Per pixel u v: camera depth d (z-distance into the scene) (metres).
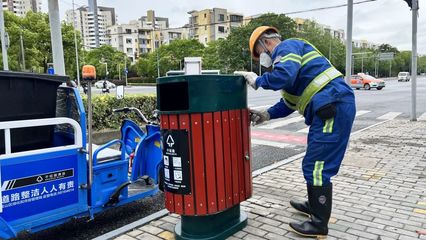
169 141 3.28
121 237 3.65
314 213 3.43
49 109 3.54
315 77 3.27
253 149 8.09
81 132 3.56
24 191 3.21
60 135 3.95
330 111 3.19
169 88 3.29
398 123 11.35
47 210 3.38
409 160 6.36
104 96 9.25
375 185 4.98
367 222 3.79
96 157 3.79
